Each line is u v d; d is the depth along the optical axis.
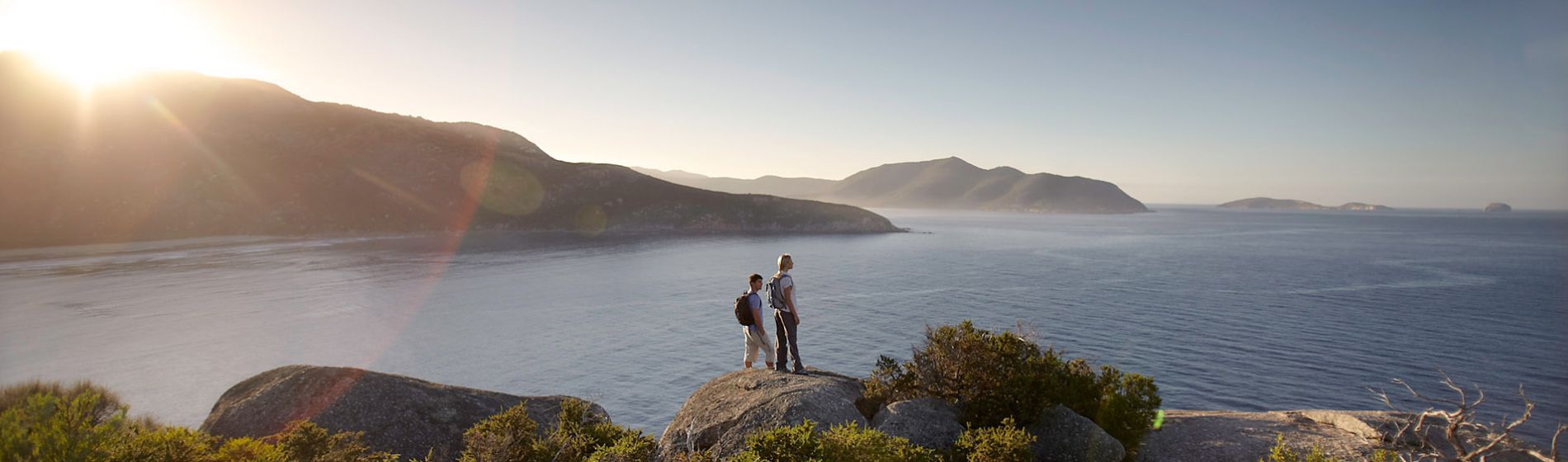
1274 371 46.81
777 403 9.19
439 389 13.48
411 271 106.69
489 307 76.81
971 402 9.94
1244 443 9.84
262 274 98.62
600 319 70.31
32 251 120.44
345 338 59.47
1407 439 9.29
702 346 58.00
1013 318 68.06
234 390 13.11
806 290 91.62
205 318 66.25
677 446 9.23
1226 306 75.44
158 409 40.78
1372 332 60.06
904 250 163.00
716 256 140.12
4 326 61.12
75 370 48.34
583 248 152.12
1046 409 9.86
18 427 5.41
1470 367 48.09
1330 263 127.81
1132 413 9.94
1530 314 69.25
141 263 107.81
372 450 11.68
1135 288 92.00
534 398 14.47
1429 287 91.38
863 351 54.78
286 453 7.89
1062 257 144.88
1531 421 36.75
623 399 43.53
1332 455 9.06
